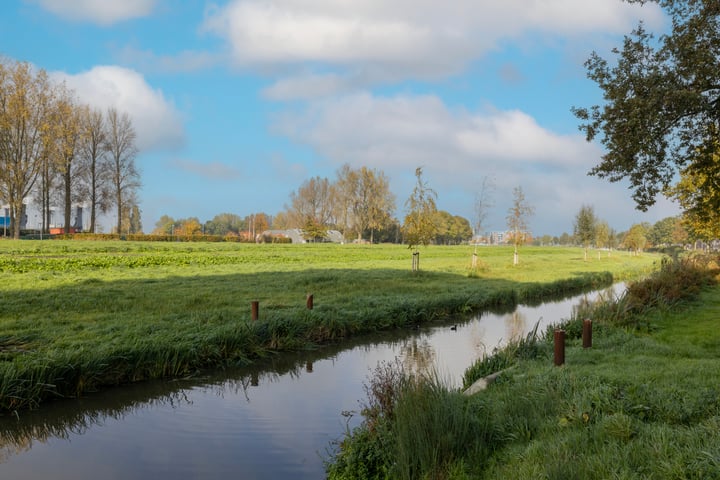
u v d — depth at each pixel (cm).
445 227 12581
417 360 1241
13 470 654
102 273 2616
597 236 6625
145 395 957
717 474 408
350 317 1537
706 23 1129
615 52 1220
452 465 512
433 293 2150
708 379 731
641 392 648
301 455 695
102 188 7212
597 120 1245
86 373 942
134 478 627
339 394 976
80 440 755
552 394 666
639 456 462
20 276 2292
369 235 11588
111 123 7262
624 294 1731
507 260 5200
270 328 1297
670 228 12181
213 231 17675
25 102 5459
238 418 842
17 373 862
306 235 10444
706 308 1667
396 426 576
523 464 482
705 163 1280
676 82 1130
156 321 1343
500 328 1689
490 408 652
